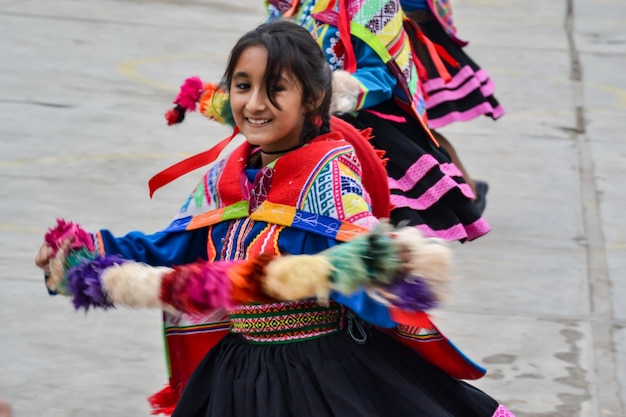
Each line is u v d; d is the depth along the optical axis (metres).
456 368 7.03
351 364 6.68
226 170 7.14
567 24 27.62
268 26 6.82
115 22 25.09
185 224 7.25
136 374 10.66
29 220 14.52
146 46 23.47
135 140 17.89
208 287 5.82
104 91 20.27
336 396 6.50
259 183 6.86
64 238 6.32
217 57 23.06
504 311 12.30
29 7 25.78
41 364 10.79
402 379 6.69
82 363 10.84
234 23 25.97
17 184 15.69
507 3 29.58
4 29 23.88
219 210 7.12
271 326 6.70
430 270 5.67
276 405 6.58
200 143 17.95
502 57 24.23
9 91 19.91
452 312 12.20
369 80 9.92
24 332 11.47
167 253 7.25
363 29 10.07
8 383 10.38
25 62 21.66
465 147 18.28
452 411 7.07
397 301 5.75
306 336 6.69
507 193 16.30
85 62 21.97
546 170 17.33
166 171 7.59
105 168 16.55
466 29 26.59
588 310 12.41
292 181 6.75
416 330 6.86
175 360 7.71
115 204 15.20
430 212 10.55
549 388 10.55
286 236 6.73
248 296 5.84
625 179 17.06
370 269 5.68
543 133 19.14
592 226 15.11
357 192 6.66
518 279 13.19
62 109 19.12
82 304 6.19
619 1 30.62
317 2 10.33
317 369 6.60
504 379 10.71
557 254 14.02
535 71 23.27
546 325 11.97
